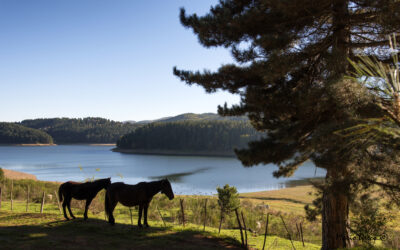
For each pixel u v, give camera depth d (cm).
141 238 771
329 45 816
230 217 1441
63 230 804
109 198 899
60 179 6062
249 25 780
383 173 523
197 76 899
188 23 916
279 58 662
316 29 809
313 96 653
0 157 14025
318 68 844
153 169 8644
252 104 750
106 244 700
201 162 11231
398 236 841
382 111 408
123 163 10725
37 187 2305
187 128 17925
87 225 862
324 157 566
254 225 1323
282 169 721
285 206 2606
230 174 7450
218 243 789
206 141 16575
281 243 986
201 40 895
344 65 678
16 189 1969
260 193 4284
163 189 877
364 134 452
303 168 7875
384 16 622
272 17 757
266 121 812
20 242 669
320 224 1477
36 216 993
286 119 784
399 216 685
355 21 752
